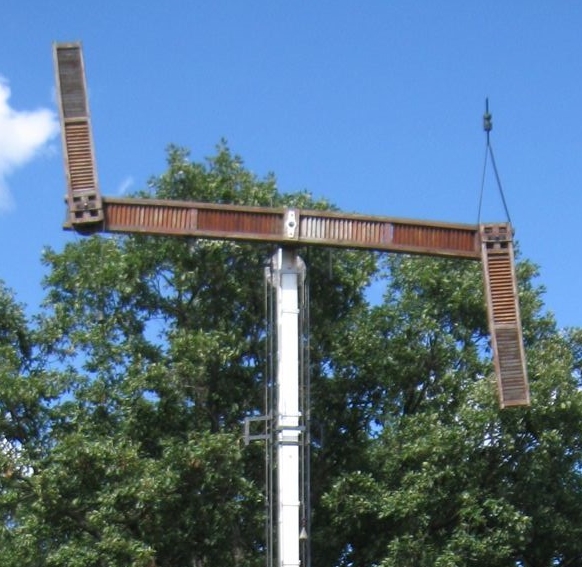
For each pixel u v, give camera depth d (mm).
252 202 27688
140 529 25766
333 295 28688
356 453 28016
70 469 25453
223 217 20156
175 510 26000
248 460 27250
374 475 27734
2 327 29031
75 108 20047
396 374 28750
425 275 28828
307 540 19906
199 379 26859
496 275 20047
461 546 25578
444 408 28188
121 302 28719
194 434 25891
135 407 26781
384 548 27188
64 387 27781
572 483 28141
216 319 28344
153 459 26266
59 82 20078
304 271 20625
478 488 26438
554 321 29297
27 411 27953
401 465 27188
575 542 28453
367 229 20266
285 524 19594
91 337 27781
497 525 26734
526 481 27141
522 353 19734
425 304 28969
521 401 19562
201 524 26266
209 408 27547
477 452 26547
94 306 28938
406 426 27516
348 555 28156
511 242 20156
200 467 25250
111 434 27297
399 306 29078
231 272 28031
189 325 28234
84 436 25859
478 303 28656
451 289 28875
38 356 29312
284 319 20188
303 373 20703
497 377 19703
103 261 28719
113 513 25125
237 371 27609
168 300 28562
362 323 28531
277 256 20656
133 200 20031
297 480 19750
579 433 26984
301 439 20109
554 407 25984
